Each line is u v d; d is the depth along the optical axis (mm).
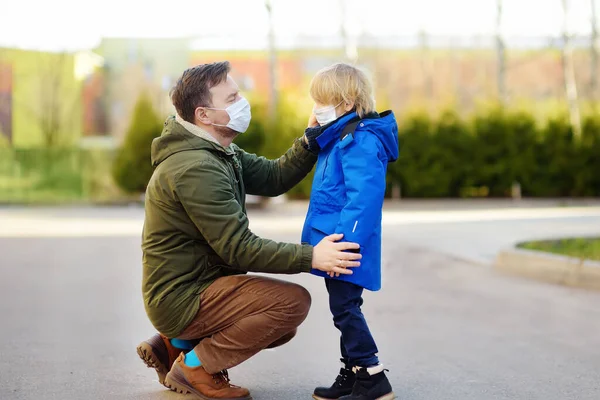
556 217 15484
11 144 33438
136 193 22891
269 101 25656
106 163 24516
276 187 4023
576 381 4203
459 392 3986
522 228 13094
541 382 4184
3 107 33688
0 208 20469
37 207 20969
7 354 4797
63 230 13547
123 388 4020
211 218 3404
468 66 38406
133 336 5344
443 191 22156
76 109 34531
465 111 24375
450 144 22125
